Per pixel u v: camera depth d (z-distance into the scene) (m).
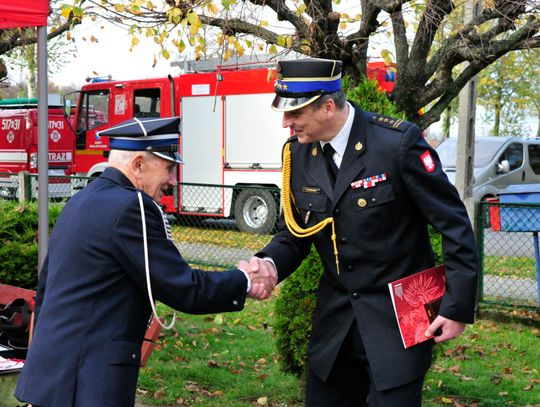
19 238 5.98
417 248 2.75
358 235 2.72
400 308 2.67
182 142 13.23
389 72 10.48
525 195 7.27
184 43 5.12
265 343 6.13
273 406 4.67
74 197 2.62
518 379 5.35
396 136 2.68
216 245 10.60
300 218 2.95
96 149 14.39
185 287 2.50
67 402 2.38
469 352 6.05
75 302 2.44
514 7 5.04
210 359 5.67
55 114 17.05
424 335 2.67
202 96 13.07
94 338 2.42
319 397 2.94
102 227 2.46
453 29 5.57
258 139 12.56
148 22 5.08
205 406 4.65
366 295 2.76
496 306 7.27
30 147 16.78
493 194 15.10
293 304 4.26
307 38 5.00
